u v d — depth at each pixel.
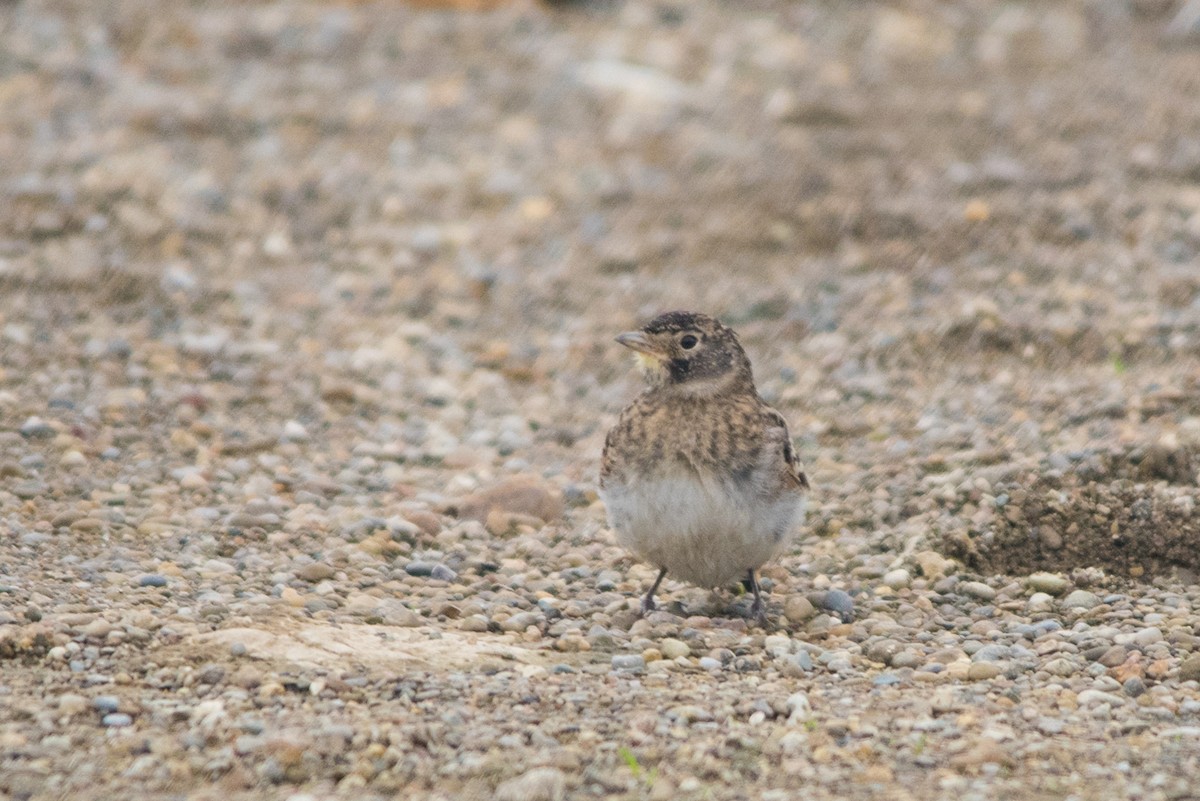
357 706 8.32
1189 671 9.06
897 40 27.08
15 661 8.66
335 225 19.05
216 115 21.97
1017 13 29.02
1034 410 13.77
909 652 9.51
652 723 8.22
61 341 15.01
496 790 7.50
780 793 7.52
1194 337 15.30
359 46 25.48
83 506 11.51
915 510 11.74
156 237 17.86
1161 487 11.47
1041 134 22.20
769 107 23.45
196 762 7.65
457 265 18.20
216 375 14.67
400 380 15.09
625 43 26.09
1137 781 7.66
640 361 9.85
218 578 10.34
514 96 23.70
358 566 10.79
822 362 15.37
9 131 20.77
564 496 12.52
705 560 9.78
